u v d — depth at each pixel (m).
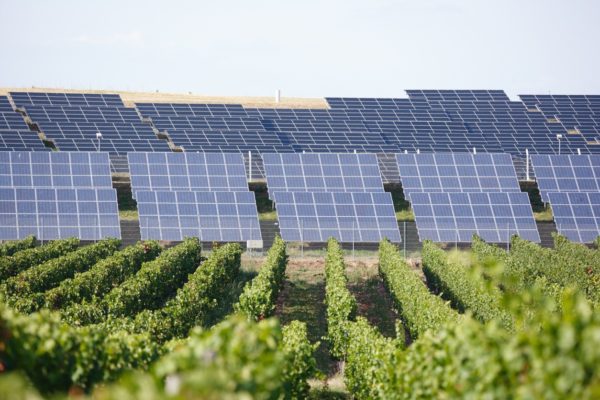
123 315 117.81
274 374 39.09
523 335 40.81
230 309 148.38
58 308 125.19
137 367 64.06
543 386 36.69
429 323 105.25
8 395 29.03
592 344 35.44
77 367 53.69
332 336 119.75
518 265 163.00
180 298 121.75
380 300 166.75
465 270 142.12
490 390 41.34
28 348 48.81
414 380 54.88
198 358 38.91
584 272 155.62
